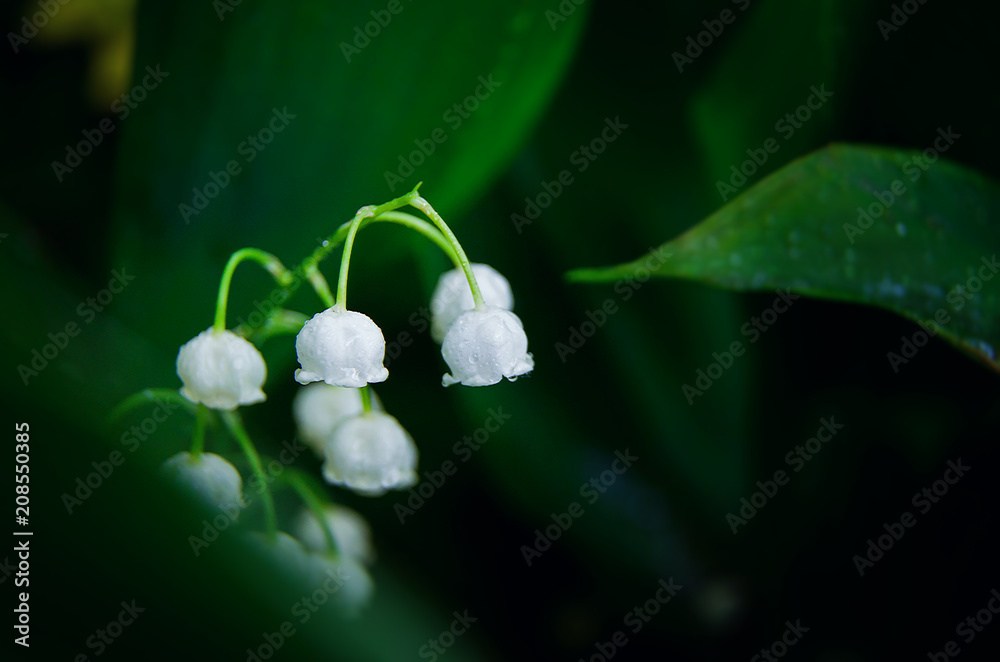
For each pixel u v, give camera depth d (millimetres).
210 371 253
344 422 264
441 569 289
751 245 261
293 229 266
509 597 291
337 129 267
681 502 297
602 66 295
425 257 275
